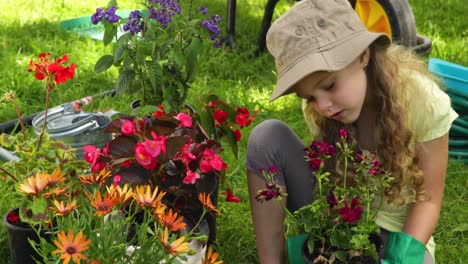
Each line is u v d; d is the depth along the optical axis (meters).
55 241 1.70
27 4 5.52
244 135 3.47
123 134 2.17
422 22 5.50
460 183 3.20
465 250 2.70
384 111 2.03
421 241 2.11
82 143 2.63
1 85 3.96
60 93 3.84
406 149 2.06
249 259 2.62
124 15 5.34
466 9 5.89
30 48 4.55
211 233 2.46
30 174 2.19
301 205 2.22
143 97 2.84
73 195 2.04
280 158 2.18
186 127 2.28
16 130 3.45
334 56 1.87
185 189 2.19
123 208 2.07
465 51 4.91
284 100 3.97
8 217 2.27
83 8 5.59
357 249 1.94
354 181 2.15
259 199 2.04
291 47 1.90
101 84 4.07
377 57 2.01
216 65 4.40
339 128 2.16
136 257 1.89
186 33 2.86
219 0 5.83
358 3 4.00
